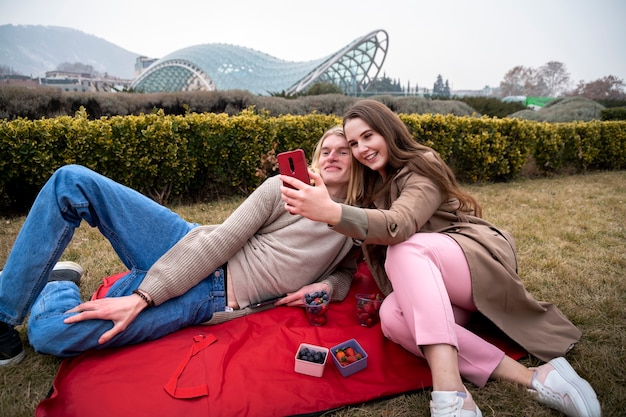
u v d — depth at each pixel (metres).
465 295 1.90
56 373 1.92
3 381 1.88
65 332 1.85
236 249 2.14
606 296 2.87
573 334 2.11
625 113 17.44
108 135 5.23
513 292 1.93
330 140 2.25
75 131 5.12
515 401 1.75
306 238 2.29
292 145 6.67
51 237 1.83
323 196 1.59
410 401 1.78
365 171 2.23
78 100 13.02
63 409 1.65
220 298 2.18
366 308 2.32
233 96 15.15
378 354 2.04
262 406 1.69
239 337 2.10
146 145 5.48
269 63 66.25
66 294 2.10
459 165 8.17
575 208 5.78
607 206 5.94
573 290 2.99
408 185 1.95
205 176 6.24
